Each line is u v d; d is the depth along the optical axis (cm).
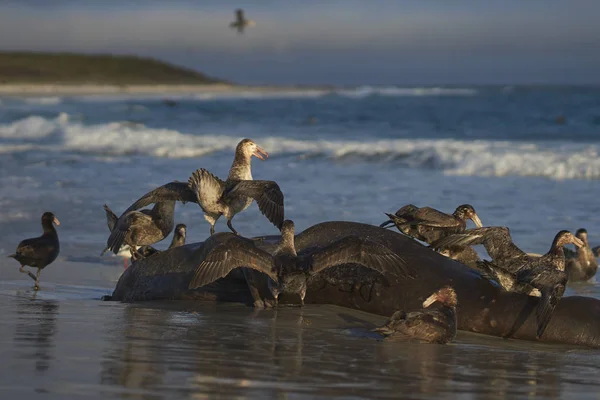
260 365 1016
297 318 1309
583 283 1866
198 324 1252
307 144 4534
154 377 938
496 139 5397
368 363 1051
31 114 7706
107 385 896
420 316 1196
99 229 2267
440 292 1225
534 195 2867
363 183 3170
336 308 1374
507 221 2381
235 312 1345
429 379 987
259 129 6394
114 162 3953
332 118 7725
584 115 7662
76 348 1063
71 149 4619
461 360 1098
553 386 992
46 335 1138
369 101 12606
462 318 1274
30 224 2298
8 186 3000
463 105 10706
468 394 936
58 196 2767
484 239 1291
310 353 1092
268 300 1384
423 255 1338
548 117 7525
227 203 1328
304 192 2912
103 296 1516
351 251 1146
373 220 2327
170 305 1403
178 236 1695
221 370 982
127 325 1228
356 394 904
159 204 1481
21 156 4178
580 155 3659
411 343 1181
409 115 8181
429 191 2950
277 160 4022
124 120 7444
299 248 1366
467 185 3119
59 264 1888
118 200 2698
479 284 1287
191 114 8475
